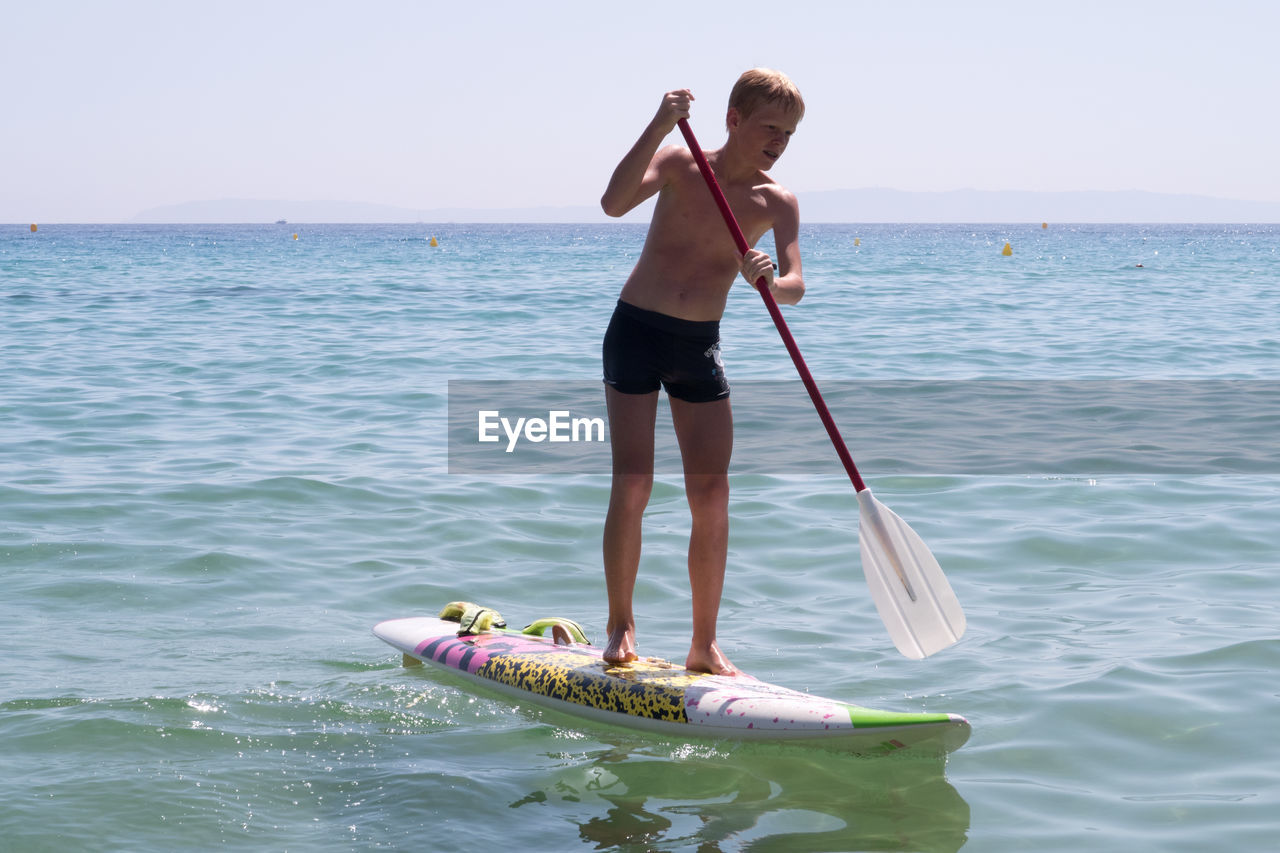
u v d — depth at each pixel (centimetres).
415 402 984
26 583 482
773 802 303
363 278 3175
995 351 1365
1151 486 666
